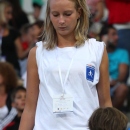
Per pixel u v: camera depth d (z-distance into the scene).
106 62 9.47
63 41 9.40
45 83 9.22
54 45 9.40
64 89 9.11
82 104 9.14
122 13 20.02
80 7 9.30
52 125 9.19
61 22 9.12
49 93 9.16
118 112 8.22
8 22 20.11
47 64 9.27
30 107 9.71
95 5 19.91
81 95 9.14
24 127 9.69
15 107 14.90
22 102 14.84
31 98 9.66
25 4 21.98
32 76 9.56
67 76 9.12
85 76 9.13
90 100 9.20
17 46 19.09
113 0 19.95
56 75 9.16
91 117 8.23
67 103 9.09
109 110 8.23
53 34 9.45
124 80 18.66
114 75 18.53
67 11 9.12
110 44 18.61
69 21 9.16
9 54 18.98
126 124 8.13
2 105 15.05
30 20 21.89
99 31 18.77
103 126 8.02
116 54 18.67
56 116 9.16
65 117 9.14
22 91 14.87
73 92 9.13
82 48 9.33
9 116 14.84
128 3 20.03
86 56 9.25
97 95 9.48
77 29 9.36
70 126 9.12
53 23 9.25
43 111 9.30
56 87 9.16
